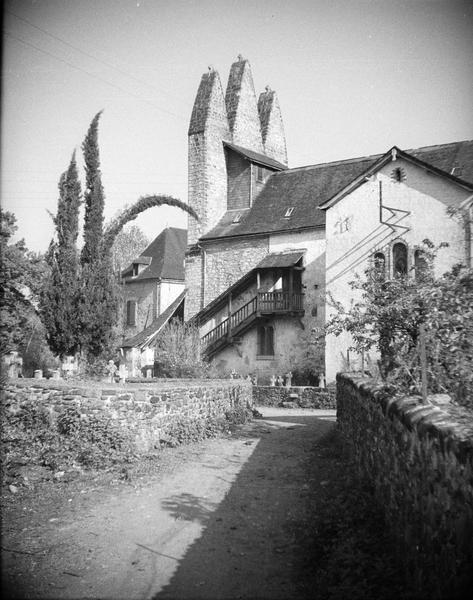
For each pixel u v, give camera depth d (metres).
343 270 26.06
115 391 11.27
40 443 11.34
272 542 6.81
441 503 3.98
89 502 8.45
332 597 4.96
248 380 19.89
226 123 36.47
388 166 25.31
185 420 13.63
